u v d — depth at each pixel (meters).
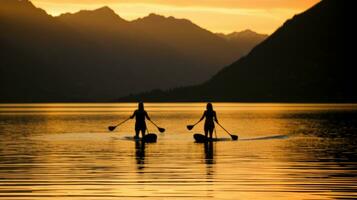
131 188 21.12
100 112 148.00
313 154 32.91
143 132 45.03
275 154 32.97
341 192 20.23
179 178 23.53
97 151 35.03
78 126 69.00
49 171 25.80
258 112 135.12
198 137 42.34
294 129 60.28
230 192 20.28
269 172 25.27
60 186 21.59
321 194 19.86
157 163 28.70
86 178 23.59
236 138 43.91
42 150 35.81
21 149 36.56
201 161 29.52
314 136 48.66
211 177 23.80
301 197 19.34
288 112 132.38
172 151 34.97
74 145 39.66
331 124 71.25
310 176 24.00
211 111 43.28
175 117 104.69
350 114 113.44
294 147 37.59
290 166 27.33
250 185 21.75
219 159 30.42
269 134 51.84
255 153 33.59
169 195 19.75
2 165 28.00
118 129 61.97
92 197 19.41
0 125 71.94
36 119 95.31
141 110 44.78
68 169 26.45
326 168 26.56
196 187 21.33
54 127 66.19
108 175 24.47
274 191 20.47
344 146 38.34
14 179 23.34
